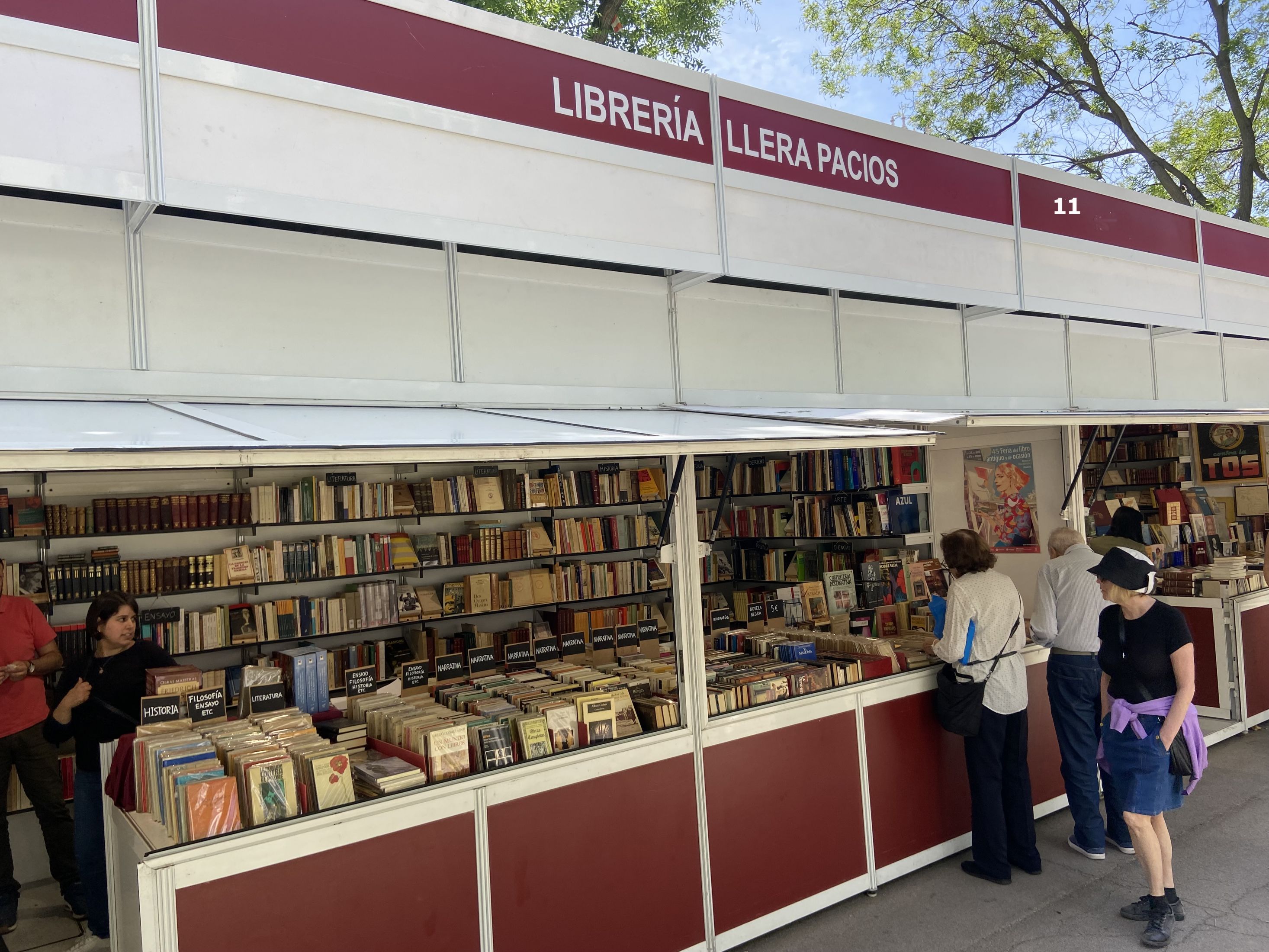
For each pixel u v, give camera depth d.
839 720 4.16
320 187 3.45
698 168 4.64
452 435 2.76
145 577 5.65
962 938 3.79
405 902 2.87
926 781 4.51
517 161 3.99
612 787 3.39
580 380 4.55
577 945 3.26
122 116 3.05
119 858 3.08
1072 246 6.76
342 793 2.83
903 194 5.66
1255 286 8.62
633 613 7.78
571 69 4.21
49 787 4.48
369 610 6.48
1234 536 8.31
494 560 7.09
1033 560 5.88
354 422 3.06
